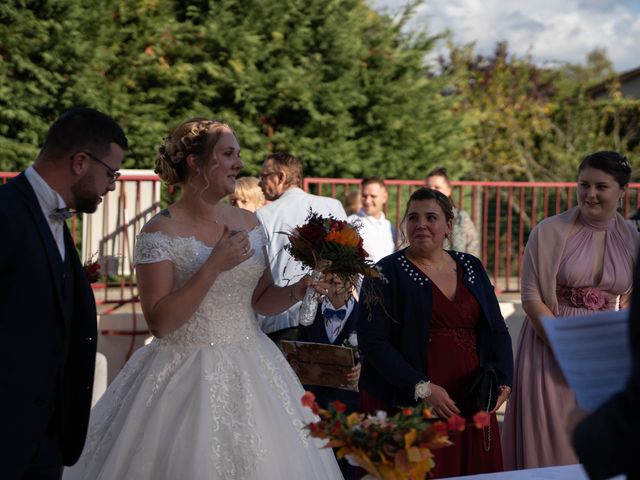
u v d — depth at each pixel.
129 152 12.12
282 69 13.01
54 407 2.77
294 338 5.12
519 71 20.77
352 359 4.05
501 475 2.59
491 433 3.65
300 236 3.51
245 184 6.04
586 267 4.08
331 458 3.50
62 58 11.65
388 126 13.76
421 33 14.49
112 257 6.66
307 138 13.08
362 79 13.79
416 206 3.71
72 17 11.73
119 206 6.76
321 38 13.36
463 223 6.96
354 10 14.05
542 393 4.13
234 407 3.22
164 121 12.63
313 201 5.35
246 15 13.19
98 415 3.46
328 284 3.49
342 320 4.81
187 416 3.18
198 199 3.38
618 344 1.69
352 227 3.53
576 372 1.70
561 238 4.11
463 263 3.79
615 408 1.52
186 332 3.34
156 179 6.79
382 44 13.98
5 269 2.60
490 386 3.55
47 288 2.66
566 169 18.92
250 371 3.36
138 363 3.45
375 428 2.16
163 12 12.84
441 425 2.13
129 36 12.54
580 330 1.73
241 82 12.70
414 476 2.12
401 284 3.65
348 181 7.79
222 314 3.37
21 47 11.44
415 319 3.62
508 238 8.12
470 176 18.88
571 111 19.78
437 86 14.62
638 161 18.86
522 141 19.52
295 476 3.21
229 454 3.13
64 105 11.64
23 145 11.38
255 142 12.74
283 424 3.30
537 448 4.14
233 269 3.34
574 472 2.61
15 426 2.59
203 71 12.80
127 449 3.17
